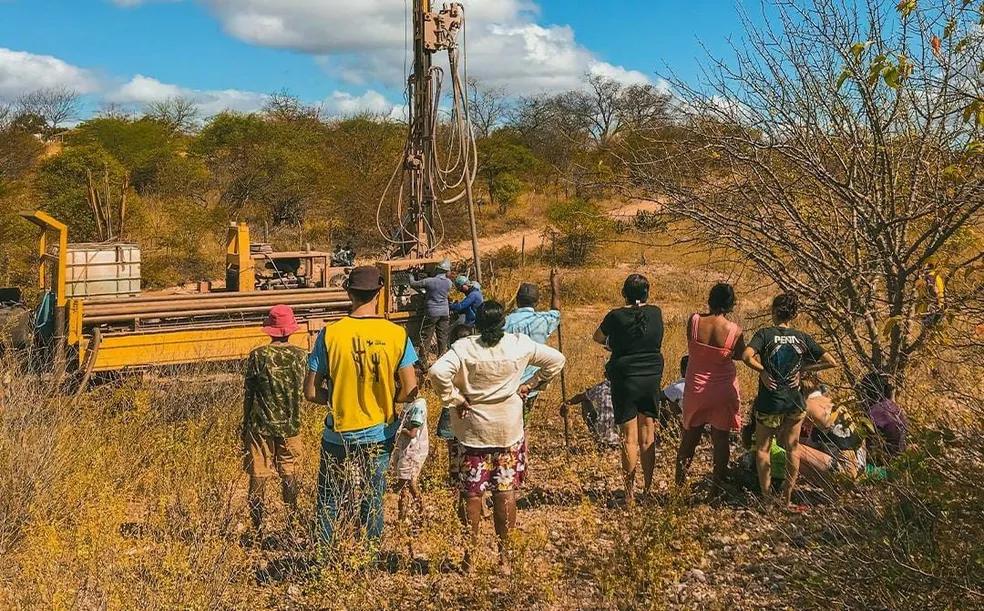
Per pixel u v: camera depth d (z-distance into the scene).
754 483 5.84
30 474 5.04
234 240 9.71
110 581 3.81
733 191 5.77
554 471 6.55
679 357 10.51
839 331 5.92
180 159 34.44
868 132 5.52
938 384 4.34
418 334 10.08
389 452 4.65
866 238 5.64
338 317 8.98
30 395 6.08
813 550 4.39
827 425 5.38
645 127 6.09
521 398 4.99
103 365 7.75
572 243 25.67
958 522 3.72
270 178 32.06
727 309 5.62
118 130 40.69
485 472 4.55
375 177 33.06
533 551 4.42
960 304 4.04
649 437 5.59
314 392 4.61
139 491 5.70
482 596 4.04
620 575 4.22
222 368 8.34
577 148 7.48
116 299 7.85
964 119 4.21
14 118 49.59
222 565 4.13
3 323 8.08
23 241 19.36
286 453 5.23
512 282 20.78
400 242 11.23
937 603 3.58
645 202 6.36
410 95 11.20
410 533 4.87
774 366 5.36
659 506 5.31
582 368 10.10
